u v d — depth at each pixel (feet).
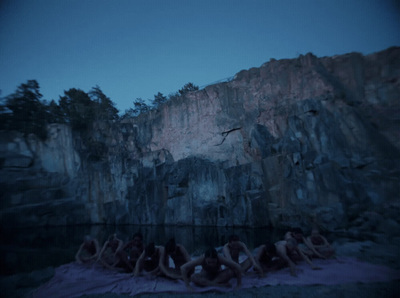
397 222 18.53
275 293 10.92
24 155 38.81
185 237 36.81
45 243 29.25
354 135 23.49
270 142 42.50
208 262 12.34
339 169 25.88
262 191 42.83
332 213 24.89
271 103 43.80
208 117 57.93
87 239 18.71
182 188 59.98
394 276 12.32
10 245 27.48
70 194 55.93
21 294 12.12
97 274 15.14
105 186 69.51
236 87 52.65
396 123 19.31
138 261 14.74
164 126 70.18
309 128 33.12
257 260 14.78
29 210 38.52
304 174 32.71
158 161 68.59
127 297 11.34
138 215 65.00
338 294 10.43
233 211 47.75
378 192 20.49
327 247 16.92
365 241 18.03
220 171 54.13
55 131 52.75
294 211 34.17
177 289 12.21
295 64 37.27
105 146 72.23
